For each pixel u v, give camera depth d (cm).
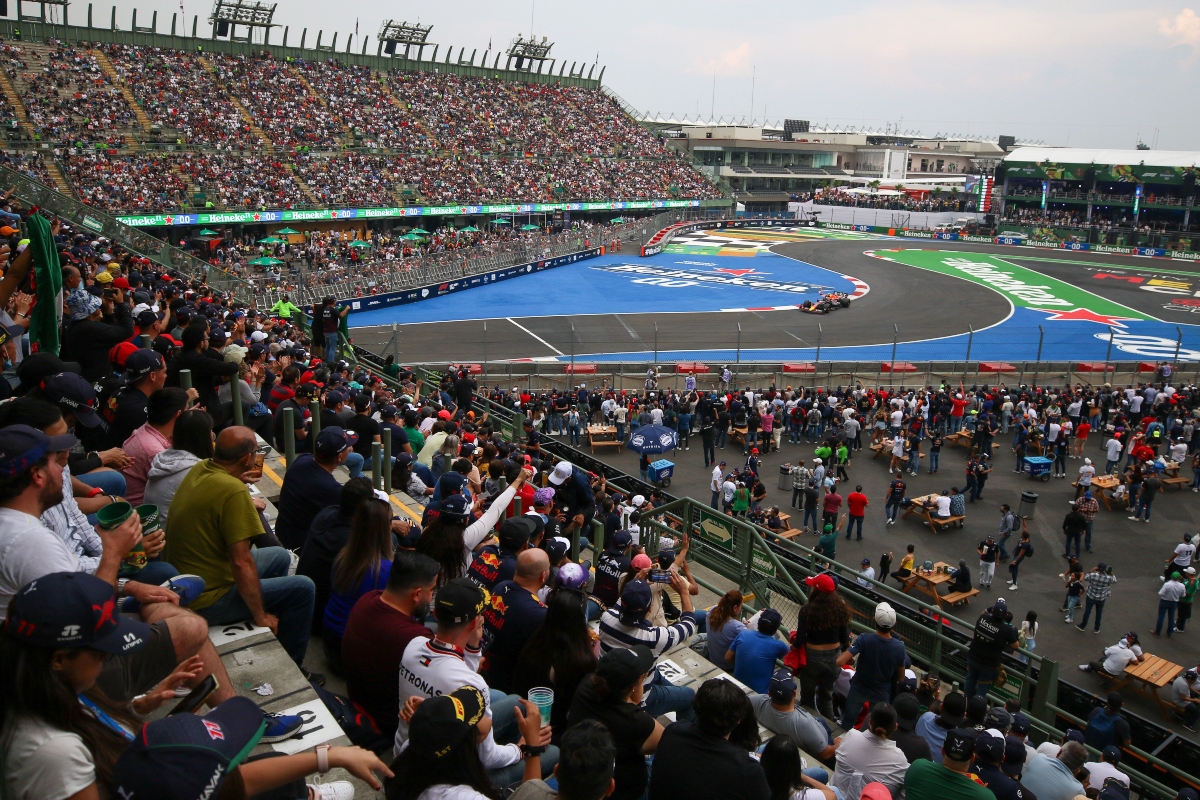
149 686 397
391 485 1123
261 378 1470
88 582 299
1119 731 1159
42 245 958
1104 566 1795
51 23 6288
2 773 291
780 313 5550
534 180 7919
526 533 696
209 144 5984
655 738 497
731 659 873
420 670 462
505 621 625
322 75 7656
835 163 13200
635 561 821
